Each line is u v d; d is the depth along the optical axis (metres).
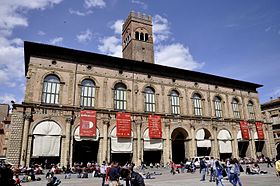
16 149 30.61
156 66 44.41
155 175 31.86
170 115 43.12
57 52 37.09
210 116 47.84
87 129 35.34
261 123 54.31
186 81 47.62
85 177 29.84
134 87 41.81
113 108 38.84
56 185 17.22
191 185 20.05
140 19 59.97
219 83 51.94
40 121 33.25
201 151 48.94
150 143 39.94
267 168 38.75
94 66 39.44
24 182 25.20
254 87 57.62
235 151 48.53
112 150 36.66
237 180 16.97
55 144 33.31
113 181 14.31
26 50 36.66
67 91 36.16
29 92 33.59
